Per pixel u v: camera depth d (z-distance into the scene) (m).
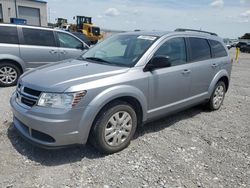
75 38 9.16
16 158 3.69
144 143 4.35
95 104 3.55
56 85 3.50
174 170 3.62
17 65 8.02
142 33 4.99
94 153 3.94
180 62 4.92
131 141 4.39
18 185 3.13
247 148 4.41
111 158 3.83
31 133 3.62
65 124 3.40
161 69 4.47
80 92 3.46
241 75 13.06
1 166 3.48
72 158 3.77
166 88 4.57
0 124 4.76
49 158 3.74
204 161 3.90
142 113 4.26
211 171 3.65
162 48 4.58
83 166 3.59
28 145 4.05
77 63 4.48
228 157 4.07
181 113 5.99
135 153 4.01
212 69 5.73
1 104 6.02
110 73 3.90
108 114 3.73
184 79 4.93
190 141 4.54
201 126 5.27
